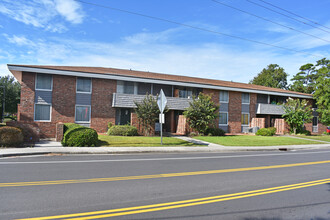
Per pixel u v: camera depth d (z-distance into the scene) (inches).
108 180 282.0
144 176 308.2
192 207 202.2
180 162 427.8
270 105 1189.7
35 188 241.3
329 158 546.3
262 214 191.6
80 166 359.3
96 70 911.0
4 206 190.7
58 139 637.9
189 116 895.1
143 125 820.0
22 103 768.9
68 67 867.4
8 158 414.6
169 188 256.7
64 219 168.9
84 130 574.6
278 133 1183.6
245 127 1159.0
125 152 526.3
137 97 883.4
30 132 617.9
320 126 1421.0
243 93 1160.2
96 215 177.9
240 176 327.3
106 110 877.8
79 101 840.3
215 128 949.8
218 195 237.8
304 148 772.0
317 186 286.7
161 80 924.0
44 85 797.9
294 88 2198.6
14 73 817.5
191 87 1046.4
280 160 496.7
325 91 1294.3
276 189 267.3
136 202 209.8
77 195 223.3
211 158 492.4
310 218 186.9
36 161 390.9
